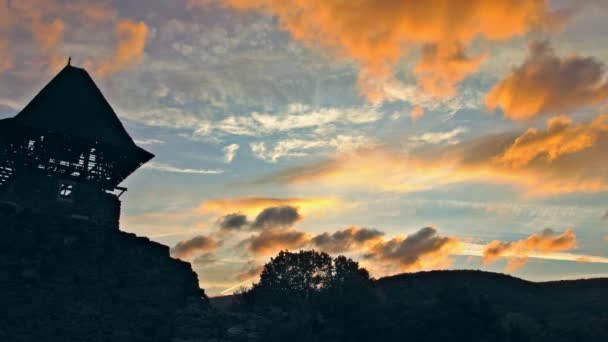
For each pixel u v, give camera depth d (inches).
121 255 1745.8
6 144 1990.7
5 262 1614.2
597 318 2132.1
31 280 1608.0
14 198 1915.6
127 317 1642.5
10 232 1663.4
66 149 2047.2
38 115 2046.0
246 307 2053.4
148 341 1601.9
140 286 1716.3
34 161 1998.0
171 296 1736.0
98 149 2090.3
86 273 1678.2
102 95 2214.6
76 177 2025.1
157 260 1780.3
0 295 1562.5
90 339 1571.1
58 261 1669.5
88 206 2005.4
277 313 1820.9
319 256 2262.6
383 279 2778.1
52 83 2160.4
